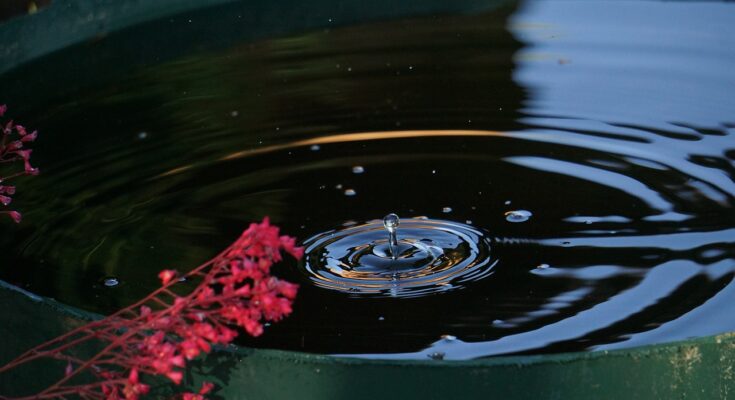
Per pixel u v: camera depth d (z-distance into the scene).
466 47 7.14
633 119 5.98
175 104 6.51
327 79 6.75
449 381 3.23
